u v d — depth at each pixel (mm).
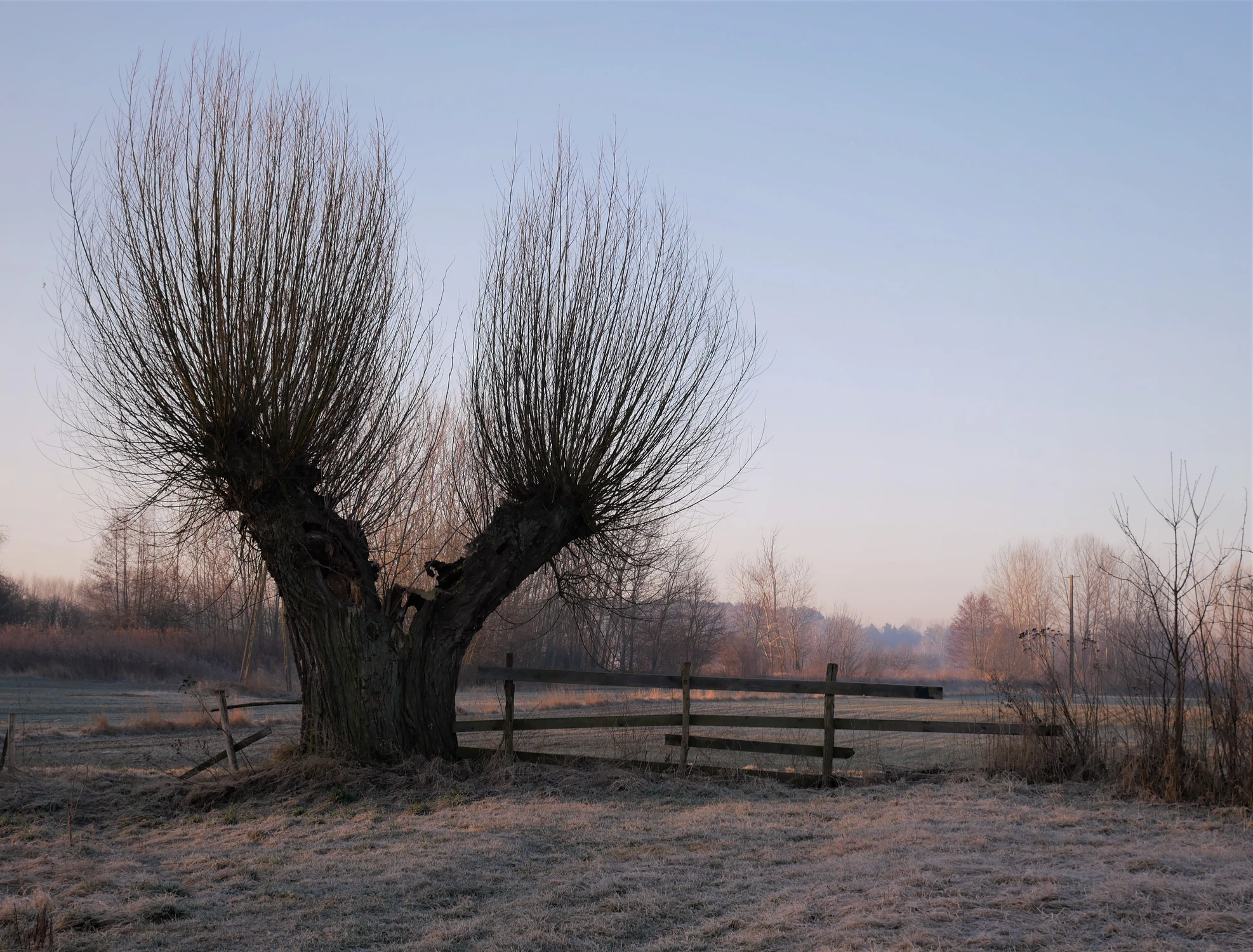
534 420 12727
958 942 5645
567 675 12570
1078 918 6102
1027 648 13180
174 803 10859
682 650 56125
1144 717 11047
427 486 20047
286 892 7016
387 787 11047
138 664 42406
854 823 9352
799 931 5980
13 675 39312
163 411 11547
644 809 10242
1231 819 9422
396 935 6160
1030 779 11617
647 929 6219
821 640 103125
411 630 12391
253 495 11812
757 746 12164
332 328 12000
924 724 12070
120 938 6027
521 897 6895
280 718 24484
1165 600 10984
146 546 14484
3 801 10383
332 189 12250
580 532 13250
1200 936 5789
